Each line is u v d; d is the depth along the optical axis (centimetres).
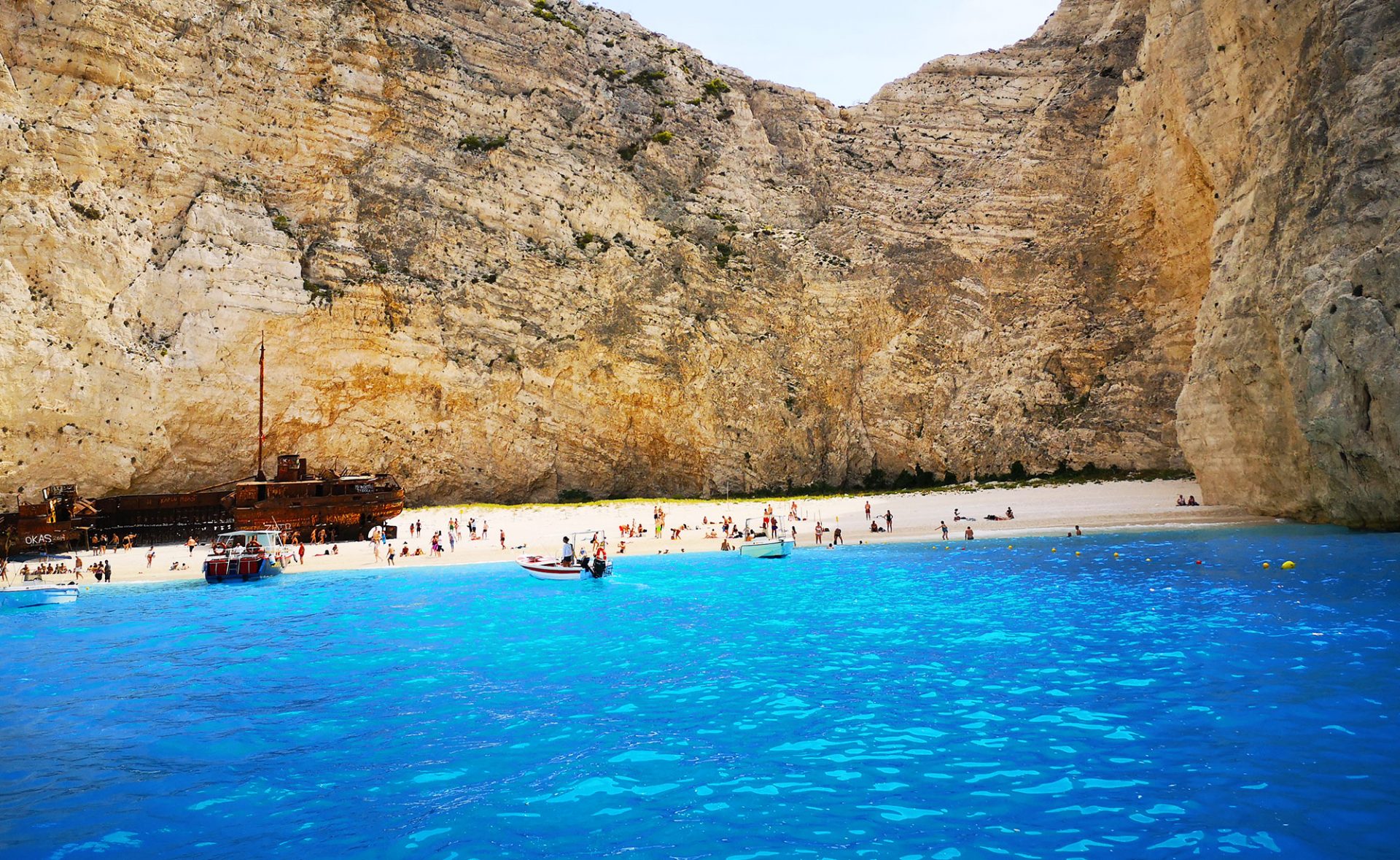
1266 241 3619
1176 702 1361
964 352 7188
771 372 7169
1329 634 1783
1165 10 6306
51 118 5256
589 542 4669
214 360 5481
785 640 2030
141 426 5172
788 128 8275
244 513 4847
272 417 5700
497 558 4131
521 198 6944
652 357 6781
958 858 869
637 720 1400
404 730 1391
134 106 5569
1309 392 3106
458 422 6275
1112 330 6675
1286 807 959
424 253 6444
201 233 5622
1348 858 842
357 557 4272
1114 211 6881
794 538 4497
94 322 5069
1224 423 4112
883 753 1195
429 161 6700
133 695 1677
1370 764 1075
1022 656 1738
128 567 4022
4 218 4872
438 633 2269
